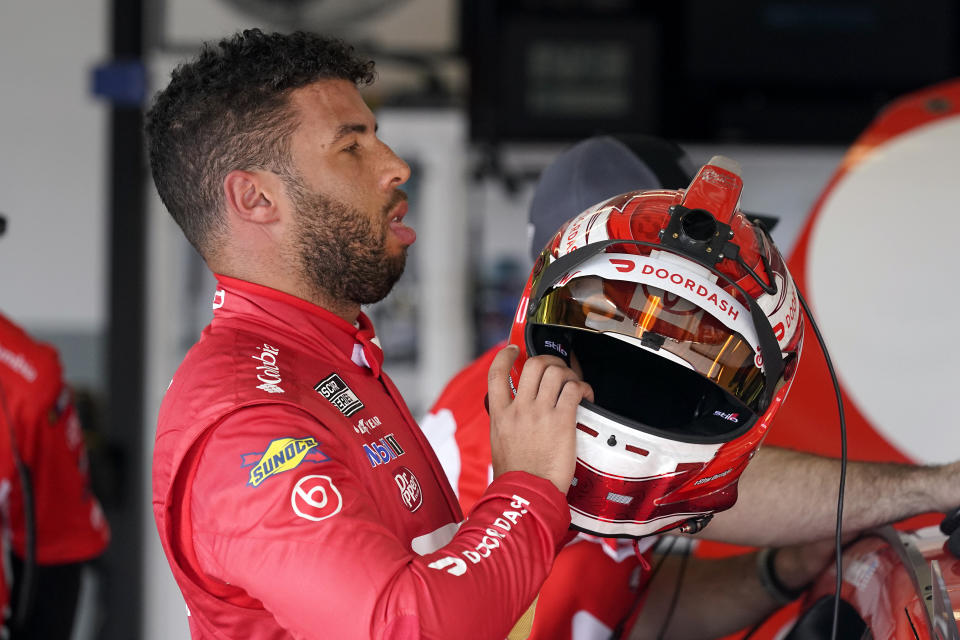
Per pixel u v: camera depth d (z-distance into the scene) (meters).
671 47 7.22
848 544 2.64
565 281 2.08
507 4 7.15
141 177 5.90
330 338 2.37
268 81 2.32
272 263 2.37
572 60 7.14
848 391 2.85
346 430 2.18
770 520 2.59
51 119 8.21
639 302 2.00
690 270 2.00
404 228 2.50
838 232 3.03
